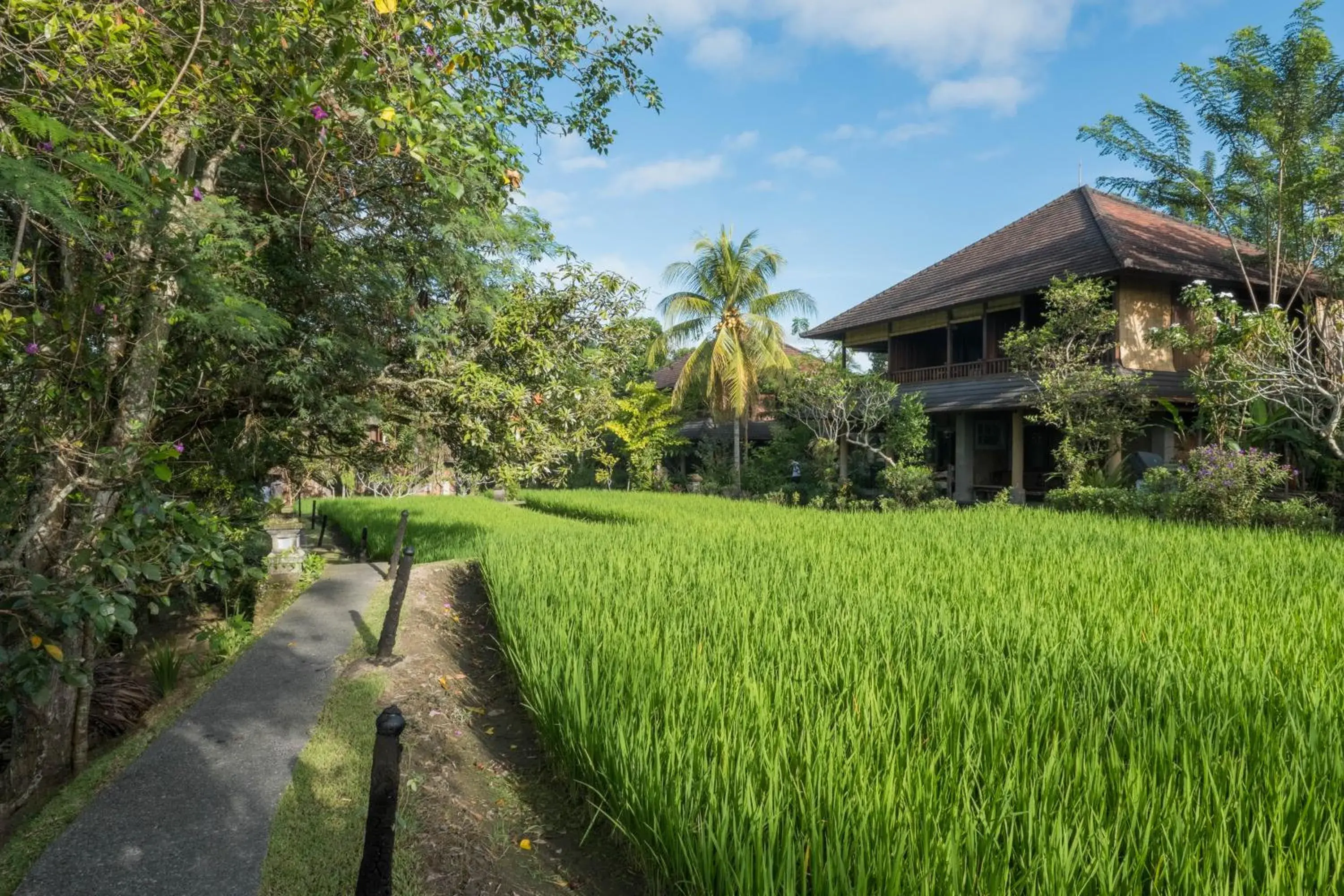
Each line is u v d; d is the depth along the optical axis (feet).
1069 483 56.03
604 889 11.61
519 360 25.30
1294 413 43.37
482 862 11.56
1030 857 8.43
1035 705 12.55
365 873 8.98
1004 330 76.89
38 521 13.70
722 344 91.15
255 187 22.94
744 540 36.01
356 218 24.04
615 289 25.91
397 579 22.12
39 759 16.55
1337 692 12.50
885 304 93.20
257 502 26.48
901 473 67.87
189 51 14.79
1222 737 11.01
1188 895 7.80
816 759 10.70
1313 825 8.60
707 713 12.97
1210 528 39.14
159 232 15.34
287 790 13.96
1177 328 52.11
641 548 33.17
